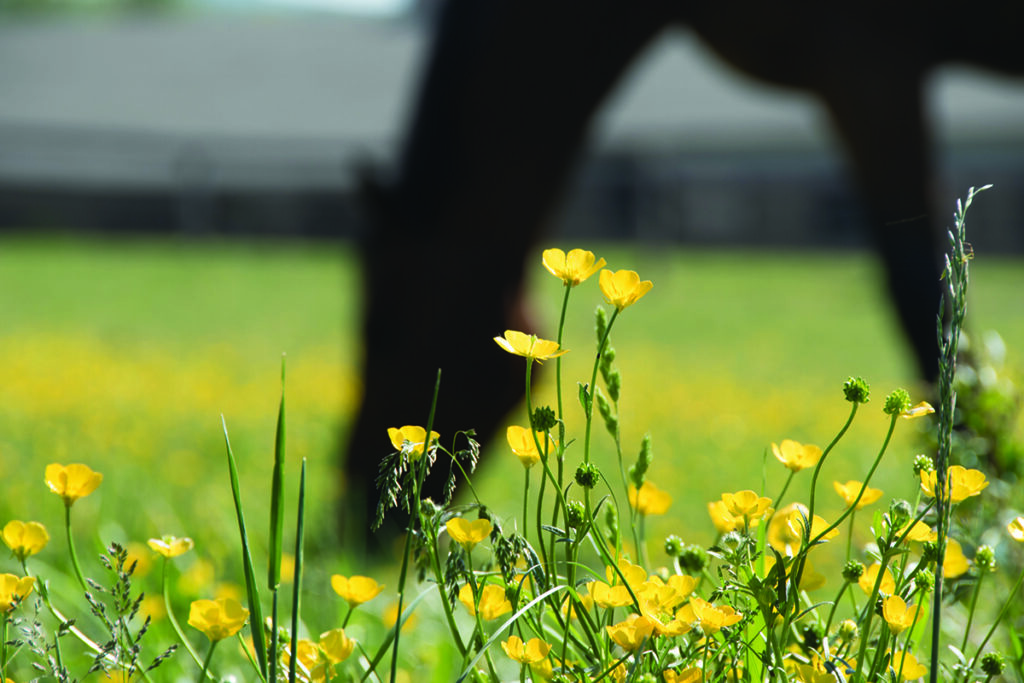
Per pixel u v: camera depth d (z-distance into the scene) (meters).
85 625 3.45
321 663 1.98
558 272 1.82
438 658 3.12
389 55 55.59
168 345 22.09
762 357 21.78
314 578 4.01
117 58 54.88
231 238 48.09
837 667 1.81
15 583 1.99
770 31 6.50
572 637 2.04
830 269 40.00
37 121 45.91
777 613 1.92
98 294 31.20
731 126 44.78
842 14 6.22
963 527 2.50
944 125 42.69
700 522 7.24
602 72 5.94
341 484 5.82
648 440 2.18
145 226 47.75
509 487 8.11
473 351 5.77
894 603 1.81
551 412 1.81
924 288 5.87
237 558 4.58
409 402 5.76
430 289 5.80
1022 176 42.59
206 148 46.94
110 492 6.41
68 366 17.39
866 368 19.91
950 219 6.46
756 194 46.84
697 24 6.83
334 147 46.53
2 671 2.05
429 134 5.85
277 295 32.12
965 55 6.81
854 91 6.13
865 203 6.30
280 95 50.84
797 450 2.15
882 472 8.63
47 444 9.19
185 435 11.23
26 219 46.34
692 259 44.06
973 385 3.19
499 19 5.80
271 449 10.40
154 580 4.00
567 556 1.95
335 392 15.50
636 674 1.84
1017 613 2.76
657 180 46.91
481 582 2.01
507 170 5.85
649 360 21.03
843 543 5.03
